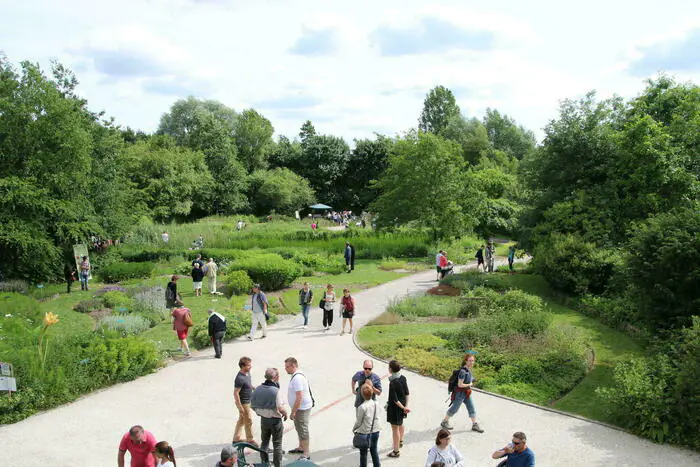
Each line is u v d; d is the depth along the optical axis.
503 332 16.12
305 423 9.55
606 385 13.03
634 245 15.65
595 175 27.11
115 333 15.37
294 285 27.50
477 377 13.62
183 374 14.35
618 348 15.88
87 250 29.77
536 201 29.19
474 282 25.09
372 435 8.73
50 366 12.88
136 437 7.88
